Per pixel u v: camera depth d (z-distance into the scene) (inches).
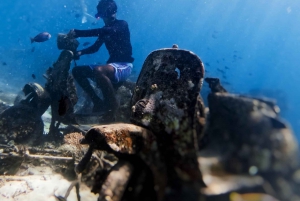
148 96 114.3
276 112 88.7
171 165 87.6
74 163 162.9
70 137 202.2
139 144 92.4
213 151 86.1
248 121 82.7
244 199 71.3
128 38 287.7
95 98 262.4
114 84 263.7
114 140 90.9
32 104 229.6
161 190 82.9
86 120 261.6
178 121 95.0
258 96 91.7
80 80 256.8
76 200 134.6
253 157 77.2
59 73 219.5
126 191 89.8
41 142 218.7
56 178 155.7
